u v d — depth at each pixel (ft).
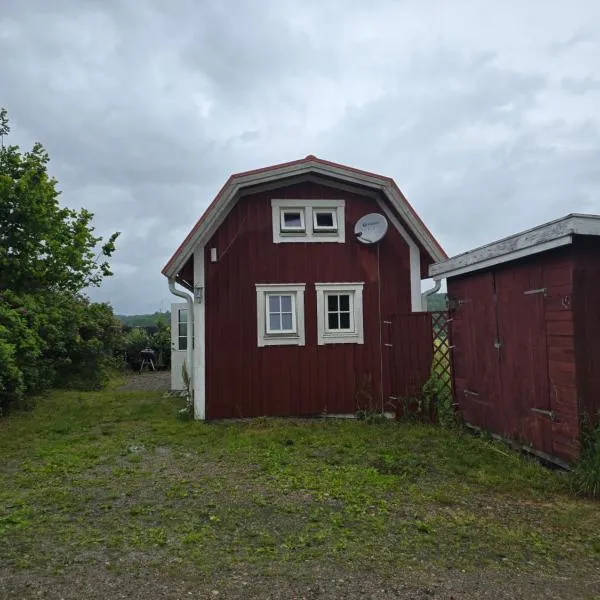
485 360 24.63
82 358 53.01
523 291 21.36
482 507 15.72
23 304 39.14
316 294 32.24
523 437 21.44
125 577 11.20
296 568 11.60
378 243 32.76
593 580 11.25
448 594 10.52
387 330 32.42
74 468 20.31
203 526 14.12
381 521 14.46
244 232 31.94
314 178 32.55
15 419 31.83
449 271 26.84
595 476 16.65
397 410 30.17
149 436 26.50
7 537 13.46
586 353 18.19
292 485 17.75
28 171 41.93
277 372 31.76
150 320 112.37
